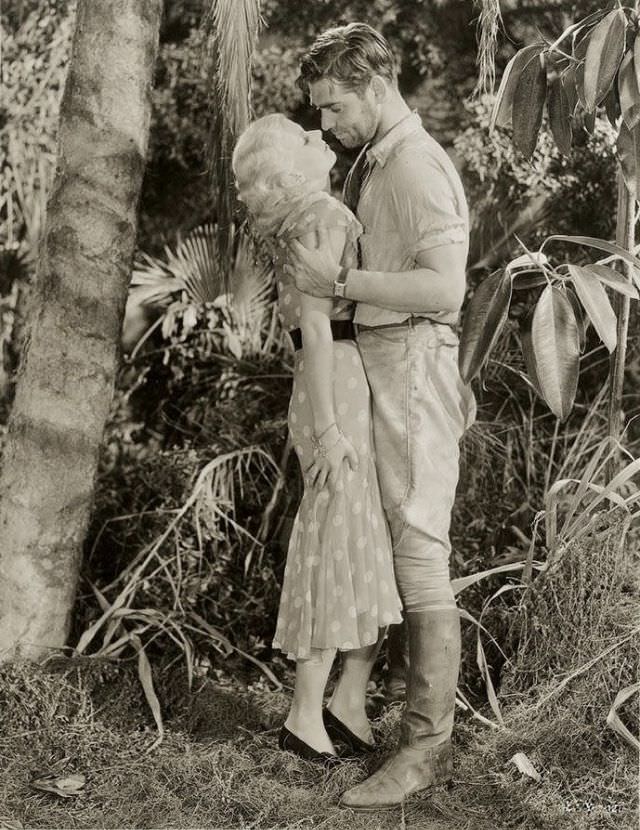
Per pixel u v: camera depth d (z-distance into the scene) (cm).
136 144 298
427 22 379
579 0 374
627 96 267
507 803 243
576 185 377
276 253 262
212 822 236
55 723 274
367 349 256
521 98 287
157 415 383
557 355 253
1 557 295
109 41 291
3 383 386
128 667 298
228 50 298
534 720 273
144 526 357
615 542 291
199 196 388
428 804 243
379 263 251
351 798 241
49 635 297
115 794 245
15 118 391
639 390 368
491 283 259
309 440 257
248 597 346
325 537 252
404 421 250
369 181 257
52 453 294
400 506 251
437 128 382
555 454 367
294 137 251
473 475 354
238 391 378
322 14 381
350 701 272
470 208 381
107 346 298
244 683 321
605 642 275
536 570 317
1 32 392
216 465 344
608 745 258
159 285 383
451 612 251
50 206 298
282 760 261
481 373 357
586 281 257
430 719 248
